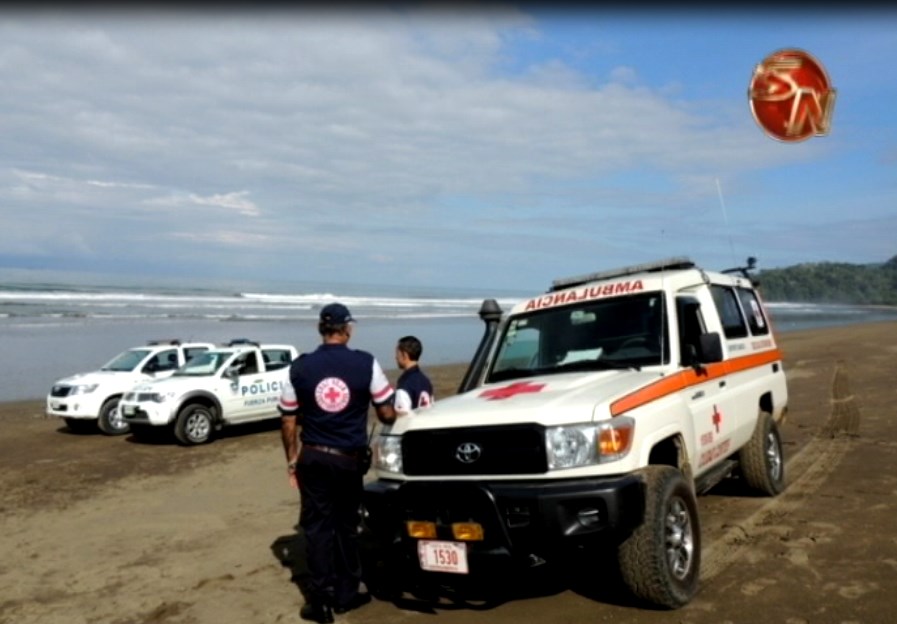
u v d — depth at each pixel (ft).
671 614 14.80
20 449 41.04
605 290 19.72
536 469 14.33
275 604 16.98
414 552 15.17
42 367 75.66
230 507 26.68
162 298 200.34
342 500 15.84
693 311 19.44
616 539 13.98
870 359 62.13
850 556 17.34
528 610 15.55
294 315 150.82
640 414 15.19
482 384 19.63
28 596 18.48
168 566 20.26
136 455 38.65
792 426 35.29
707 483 18.72
